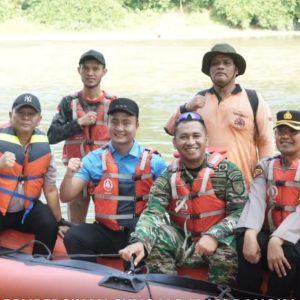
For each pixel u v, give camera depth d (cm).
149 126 913
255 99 365
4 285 300
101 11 2812
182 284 292
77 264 308
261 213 298
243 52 2153
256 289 297
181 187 315
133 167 345
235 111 362
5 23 2762
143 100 1203
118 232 346
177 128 311
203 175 313
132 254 300
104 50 2209
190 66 1758
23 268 306
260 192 304
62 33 2744
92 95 419
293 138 295
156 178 344
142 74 1617
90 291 291
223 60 361
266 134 368
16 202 347
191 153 308
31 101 342
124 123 341
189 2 2994
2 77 1568
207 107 369
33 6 2830
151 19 2911
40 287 296
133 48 2272
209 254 300
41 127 895
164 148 771
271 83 1434
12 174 343
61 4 2783
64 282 296
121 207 344
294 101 1177
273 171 301
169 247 314
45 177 356
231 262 303
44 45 2342
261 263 298
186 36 2756
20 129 344
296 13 3019
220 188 313
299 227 286
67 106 424
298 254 283
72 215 419
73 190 345
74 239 337
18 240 353
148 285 288
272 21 2973
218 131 366
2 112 1075
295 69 1680
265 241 298
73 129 409
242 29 2945
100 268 306
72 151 419
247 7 2930
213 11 2994
